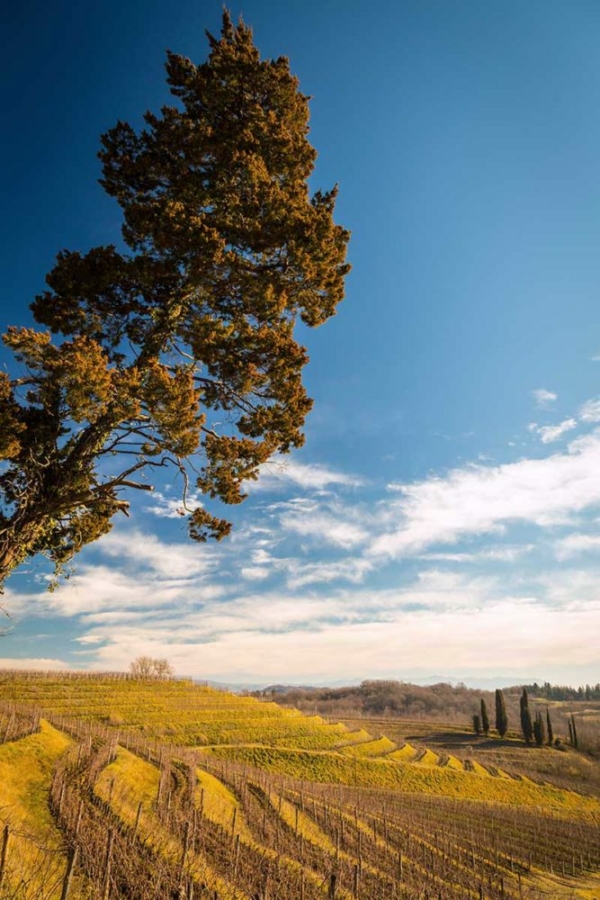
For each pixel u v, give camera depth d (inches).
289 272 715.4
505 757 4842.5
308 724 3902.6
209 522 675.4
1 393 562.9
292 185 764.6
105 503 689.6
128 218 684.1
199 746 2827.3
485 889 1151.6
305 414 705.6
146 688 4067.4
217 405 726.5
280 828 1123.9
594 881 1472.7
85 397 556.1
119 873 598.5
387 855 1208.2
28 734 1074.1
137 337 722.2
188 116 761.6
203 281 666.8
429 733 6387.8
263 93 769.6
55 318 697.6
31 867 527.2
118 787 917.2
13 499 629.0
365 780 2817.4
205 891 633.6
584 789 3693.4
